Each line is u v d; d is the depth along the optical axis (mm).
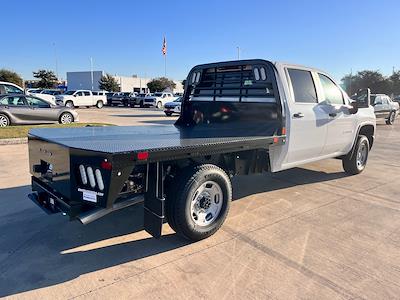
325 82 5824
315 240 3816
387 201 5270
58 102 31938
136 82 83250
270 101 4883
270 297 2752
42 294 2740
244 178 6531
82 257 3346
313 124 5312
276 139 4586
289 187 5953
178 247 3584
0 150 8820
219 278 3014
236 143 3939
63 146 3221
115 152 2887
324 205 5023
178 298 2719
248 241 3752
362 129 6984
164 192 3586
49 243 3631
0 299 2666
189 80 6117
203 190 3721
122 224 4156
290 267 3219
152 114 26125
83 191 3088
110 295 2742
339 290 2867
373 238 3902
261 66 4938
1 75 62156
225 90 5527
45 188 3670
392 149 10930
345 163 6844
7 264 3191
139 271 3105
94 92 34906
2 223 4141
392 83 69688
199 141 3818
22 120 13008
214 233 3904
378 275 3115
